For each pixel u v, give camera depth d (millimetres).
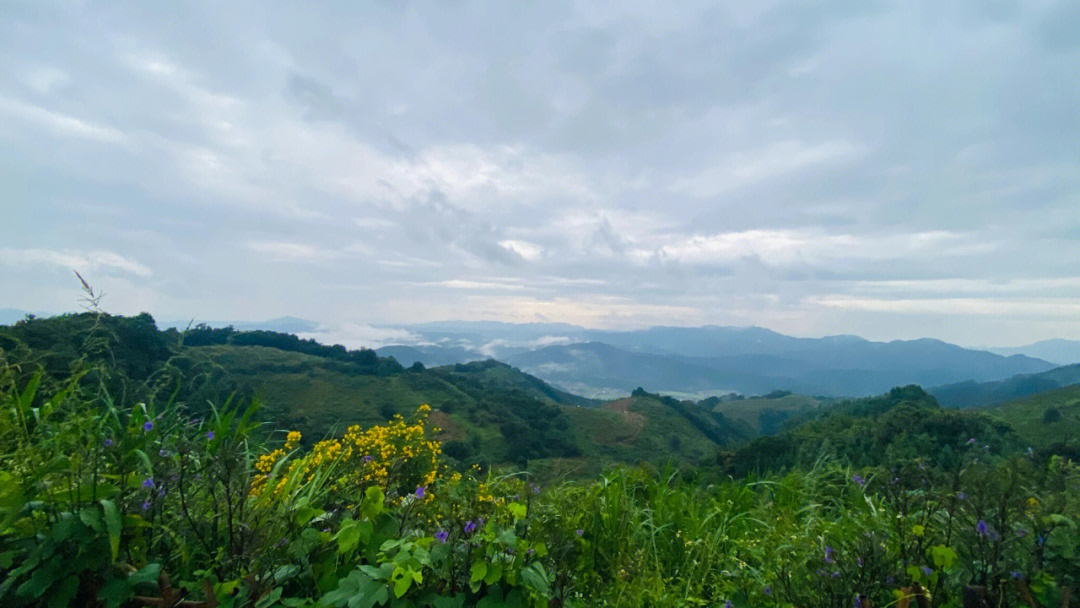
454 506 2854
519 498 3484
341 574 2605
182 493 2463
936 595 2684
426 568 2516
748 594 3150
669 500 4582
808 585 2861
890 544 2914
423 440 4953
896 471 3793
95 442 2453
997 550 2584
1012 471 3049
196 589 2348
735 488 5285
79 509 2219
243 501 2596
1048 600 2520
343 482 3441
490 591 2461
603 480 4637
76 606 2180
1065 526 2686
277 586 2479
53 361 2512
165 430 2877
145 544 2367
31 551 2123
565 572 2928
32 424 2428
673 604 3172
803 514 4770
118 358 2869
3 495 2053
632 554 3627
